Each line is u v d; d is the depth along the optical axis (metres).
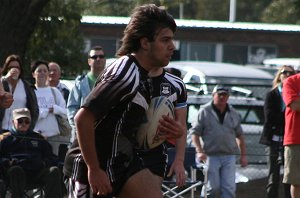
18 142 21.80
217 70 43.62
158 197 12.88
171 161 22.30
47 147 22.09
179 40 71.25
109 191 12.62
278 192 25.16
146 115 13.02
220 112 24.47
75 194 13.28
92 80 23.44
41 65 24.66
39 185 21.73
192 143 25.22
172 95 13.54
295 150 21.27
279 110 24.94
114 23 67.00
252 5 134.50
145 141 13.10
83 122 12.41
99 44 67.19
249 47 73.94
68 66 43.41
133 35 13.01
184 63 45.94
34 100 23.44
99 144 12.83
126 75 12.65
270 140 25.09
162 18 12.99
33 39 41.25
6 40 31.83
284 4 114.50
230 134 24.44
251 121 31.19
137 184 12.88
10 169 21.27
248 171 27.78
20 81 23.42
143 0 41.50
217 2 128.12
